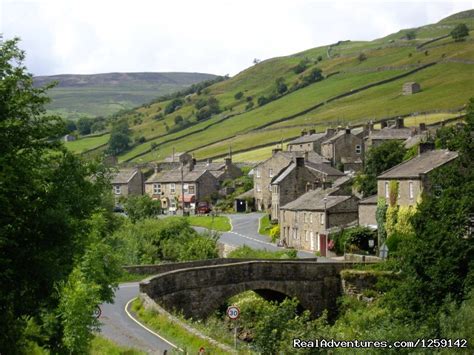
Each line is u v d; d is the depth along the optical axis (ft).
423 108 636.89
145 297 144.97
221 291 178.40
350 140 456.45
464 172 204.64
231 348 106.52
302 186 353.10
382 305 176.96
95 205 93.35
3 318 76.79
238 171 494.18
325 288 195.31
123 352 100.83
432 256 165.48
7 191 75.97
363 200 273.54
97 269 107.86
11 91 80.69
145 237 275.18
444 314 140.05
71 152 88.38
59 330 84.79
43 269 79.25
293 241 309.22
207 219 391.65
